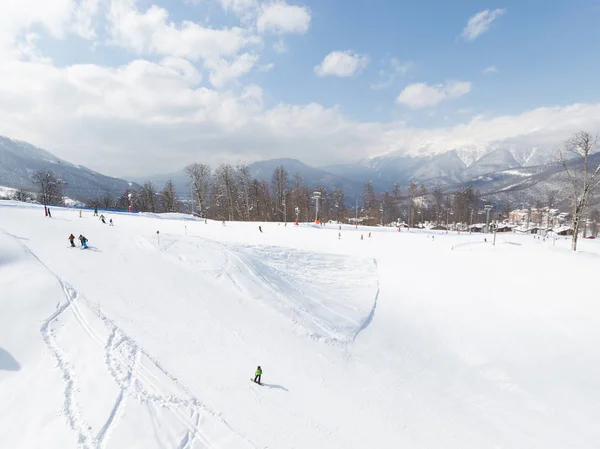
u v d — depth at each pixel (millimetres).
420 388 15141
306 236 43875
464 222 99938
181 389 11461
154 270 21641
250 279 23188
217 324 16953
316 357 16219
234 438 9695
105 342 13156
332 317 21266
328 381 14328
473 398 14812
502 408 14078
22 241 22594
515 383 15578
